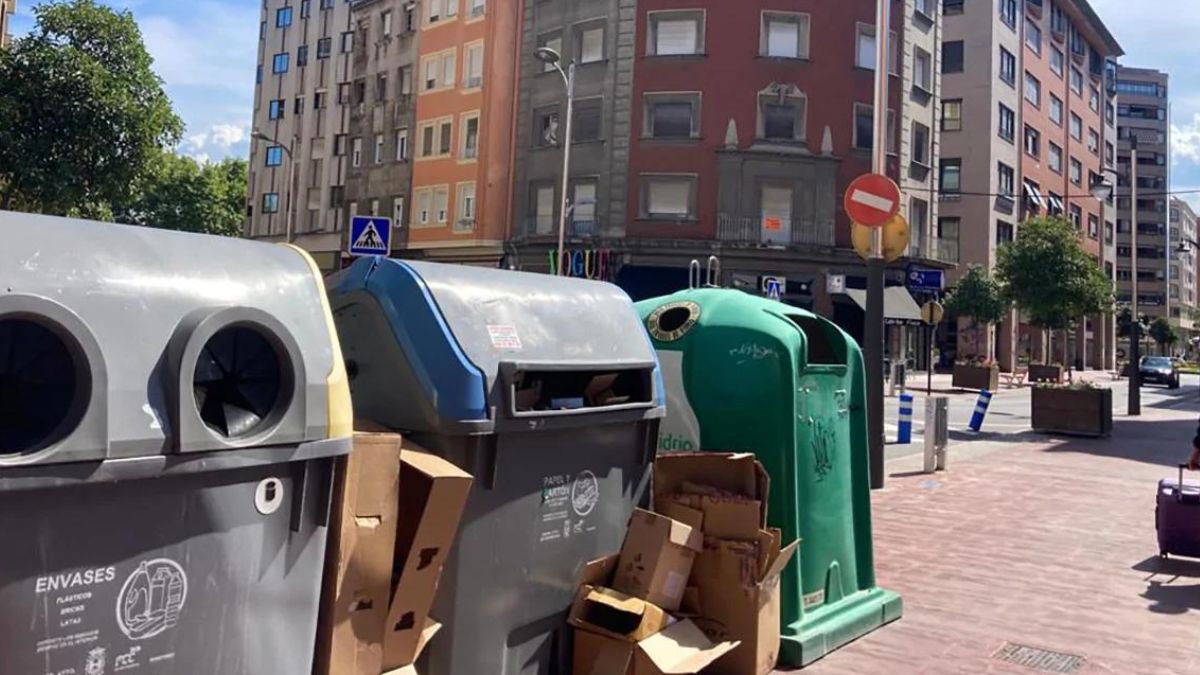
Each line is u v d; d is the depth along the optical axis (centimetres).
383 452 282
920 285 3644
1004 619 576
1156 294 11044
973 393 3162
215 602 235
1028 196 5134
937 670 479
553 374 383
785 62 3294
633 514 404
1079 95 6178
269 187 5056
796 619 480
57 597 205
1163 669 495
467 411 324
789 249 3253
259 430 242
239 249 269
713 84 3294
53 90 1658
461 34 3944
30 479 197
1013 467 1294
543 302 383
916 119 3691
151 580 222
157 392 223
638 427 412
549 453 363
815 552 505
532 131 3641
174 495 226
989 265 4666
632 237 3334
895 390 2978
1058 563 730
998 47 4791
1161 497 736
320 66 4778
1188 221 13625
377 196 4362
